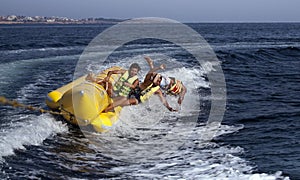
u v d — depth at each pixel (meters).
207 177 4.42
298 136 6.01
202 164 4.84
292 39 34.28
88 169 4.66
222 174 4.50
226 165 4.80
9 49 20.84
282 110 7.69
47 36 35.44
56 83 10.48
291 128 6.46
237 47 24.55
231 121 6.90
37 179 4.25
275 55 18.88
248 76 12.26
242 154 5.21
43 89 9.55
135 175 4.50
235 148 5.46
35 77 11.43
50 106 6.48
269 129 6.41
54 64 14.73
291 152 5.27
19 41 27.28
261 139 5.88
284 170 4.61
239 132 6.25
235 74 12.63
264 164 4.82
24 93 8.95
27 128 5.73
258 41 31.19
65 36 35.31
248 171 4.59
